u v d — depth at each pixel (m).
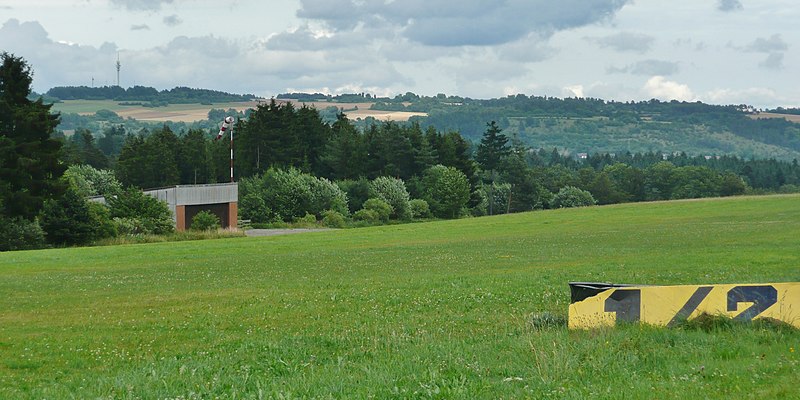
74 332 22.34
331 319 23.31
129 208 97.88
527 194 192.38
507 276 34.09
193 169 185.25
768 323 16.81
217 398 12.47
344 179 169.75
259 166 173.88
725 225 76.19
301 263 47.28
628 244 56.88
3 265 49.25
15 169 89.62
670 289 17.52
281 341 18.80
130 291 33.22
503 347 16.12
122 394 13.12
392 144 172.62
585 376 12.88
